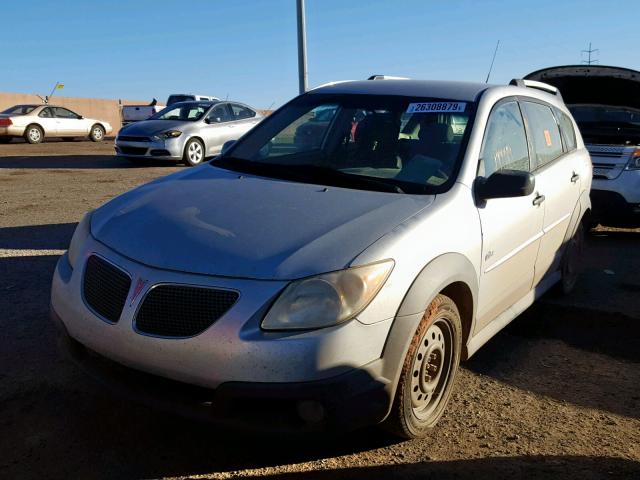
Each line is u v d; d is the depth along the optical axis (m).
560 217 4.99
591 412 3.70
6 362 3.94
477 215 3.61
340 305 2.74
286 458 3.08
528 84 5.22
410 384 3.07
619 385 4.08
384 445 3.22
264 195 3.48
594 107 8.96
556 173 4.92
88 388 3.64
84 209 8.89
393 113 4.20
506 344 4.71
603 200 7.87
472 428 3.44
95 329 2.99
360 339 2.76
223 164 4.25
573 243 5.56
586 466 3.11
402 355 2.93
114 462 2.99
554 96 5.70
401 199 3.43
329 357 2.68
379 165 3.87
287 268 2.79
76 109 35.25
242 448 3.15
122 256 3.04
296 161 4.11
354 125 4.20
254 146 4.41
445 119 4.05
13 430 3.20
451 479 2.95
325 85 4.91
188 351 2.72
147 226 3.21
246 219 3.17
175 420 3.36
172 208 3.38
